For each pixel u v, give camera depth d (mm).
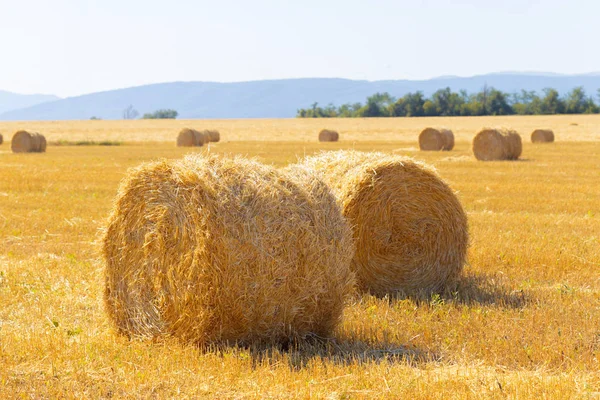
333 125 98000
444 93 169000
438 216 11852
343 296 8969
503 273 12617
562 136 62125
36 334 8695
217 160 8680
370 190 11633
